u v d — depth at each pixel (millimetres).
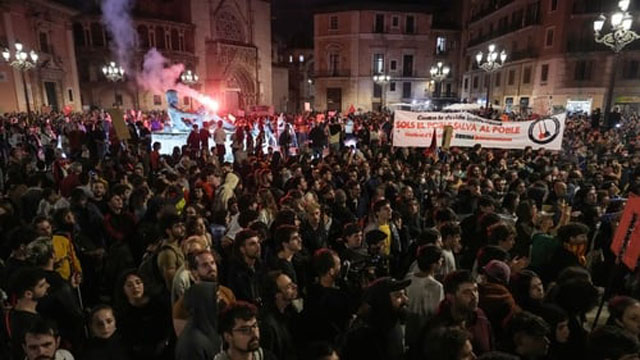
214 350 3387
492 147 12602
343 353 3596
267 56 58219
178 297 4105
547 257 5250
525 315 3350
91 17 43125
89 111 35438
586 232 5121
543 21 40531
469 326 3607
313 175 9141
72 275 5246
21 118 22312
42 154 15852
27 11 31234
